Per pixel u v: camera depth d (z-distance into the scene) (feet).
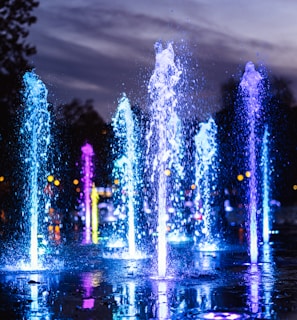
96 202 101.50
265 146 90.53
